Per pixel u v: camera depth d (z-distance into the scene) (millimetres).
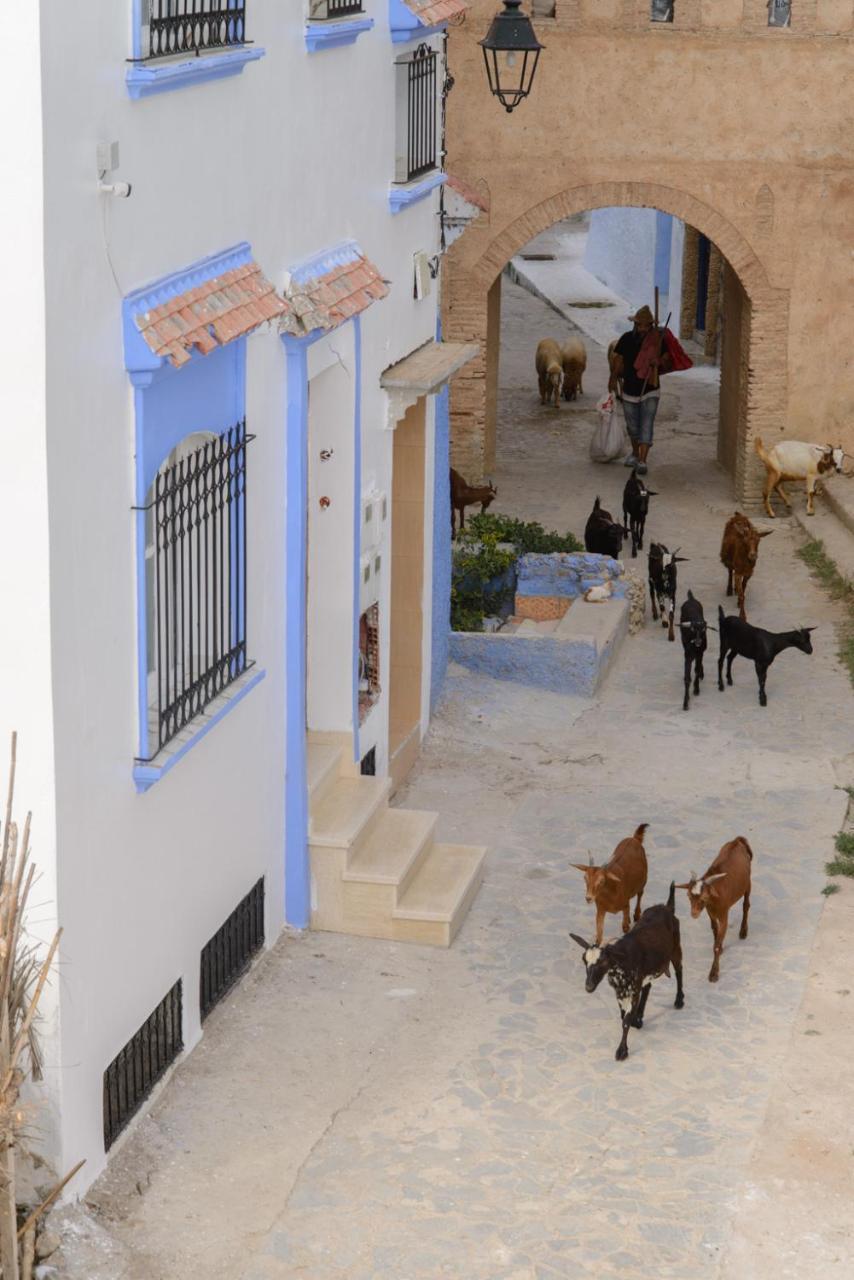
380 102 13586
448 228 16406
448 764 15711
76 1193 8953
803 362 24000
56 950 8562
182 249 9578
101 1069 9203
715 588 21250
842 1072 10727
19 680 8336
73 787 8633
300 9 11398
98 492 8664
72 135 8086
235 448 10281
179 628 9844
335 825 12469
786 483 24594
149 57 8805
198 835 10445
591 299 38875
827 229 23594
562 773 15617
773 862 13789
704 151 23359
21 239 7871
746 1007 11531
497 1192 9445
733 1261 8930
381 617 14234
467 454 24141
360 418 13156
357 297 12172
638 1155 9820
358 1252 8922
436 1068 10680
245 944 11570
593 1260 8906
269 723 11617
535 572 19469
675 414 29516
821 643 19266
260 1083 10406
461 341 23781
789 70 23141
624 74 23141
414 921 12258
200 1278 8672
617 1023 11297
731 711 17266
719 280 32500
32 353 7980
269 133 10930
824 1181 9617
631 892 12156
